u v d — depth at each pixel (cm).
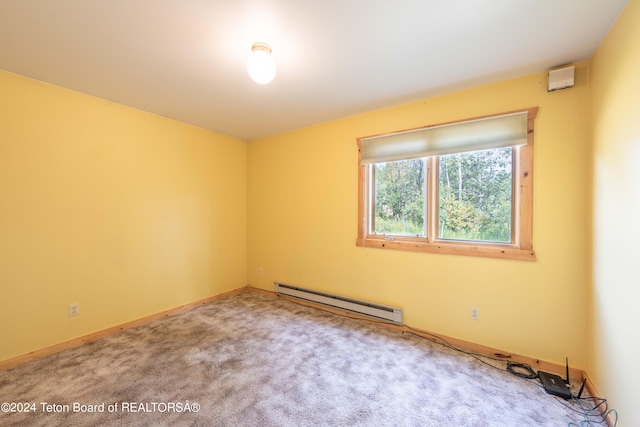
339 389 180
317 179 337
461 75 215
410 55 188
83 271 247
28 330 217
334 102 268
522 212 214
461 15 148
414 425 151
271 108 284
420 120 261
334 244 323
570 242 199
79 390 177
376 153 288
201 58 191
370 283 295
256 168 403
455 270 244
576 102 195
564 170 200
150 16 148
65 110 236
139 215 288
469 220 245
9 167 208
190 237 338
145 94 250
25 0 135
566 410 163
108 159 264
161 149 307
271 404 166
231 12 145
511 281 219
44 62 195
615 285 150
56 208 231
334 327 278
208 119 319
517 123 214
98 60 193
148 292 295
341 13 146
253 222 407
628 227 137
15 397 170
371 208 303
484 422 153
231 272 390
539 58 190
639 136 128
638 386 128
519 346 215
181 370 201
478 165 240
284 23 155
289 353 226
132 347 236
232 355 222
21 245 214
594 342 178
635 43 132
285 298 367
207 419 153
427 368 205
